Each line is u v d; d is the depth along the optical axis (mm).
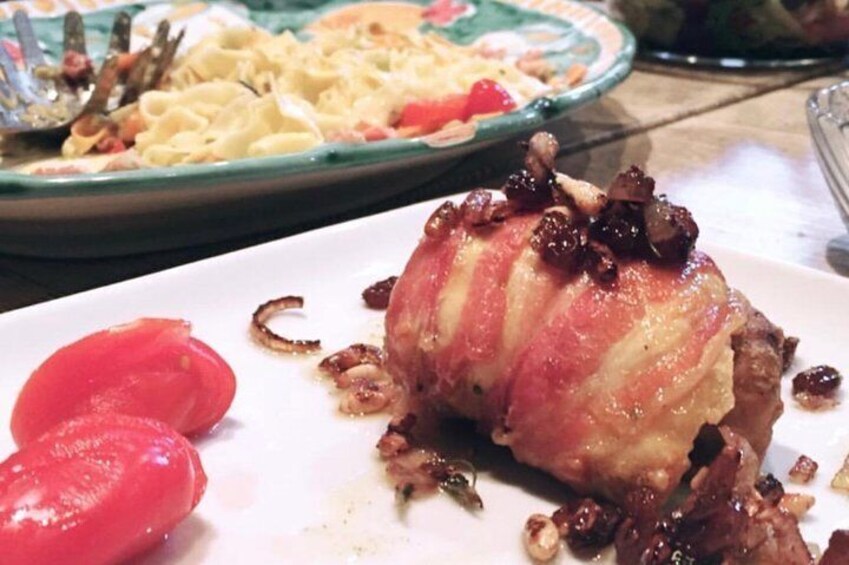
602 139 494
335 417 269
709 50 644
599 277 234
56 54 555
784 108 559
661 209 238
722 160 471
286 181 363
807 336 296
